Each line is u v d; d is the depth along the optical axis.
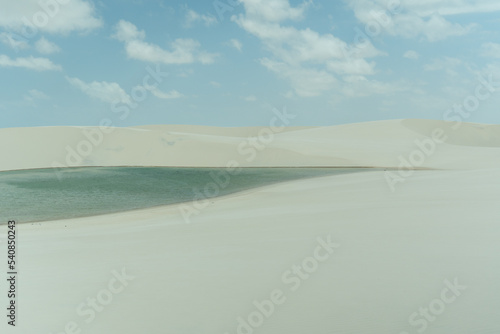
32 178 35.94
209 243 12.16
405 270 8.20
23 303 7.83
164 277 8.91
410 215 13.98
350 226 12.91
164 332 6.32
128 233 15.62
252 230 13.79
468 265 8.22
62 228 19.66
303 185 30.02
